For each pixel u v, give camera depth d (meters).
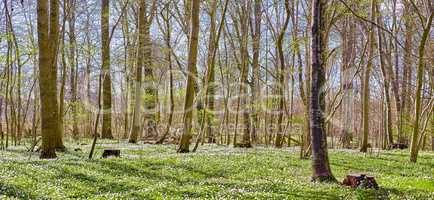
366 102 36.94
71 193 14.81
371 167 25.47
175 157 25.88
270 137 52.25
